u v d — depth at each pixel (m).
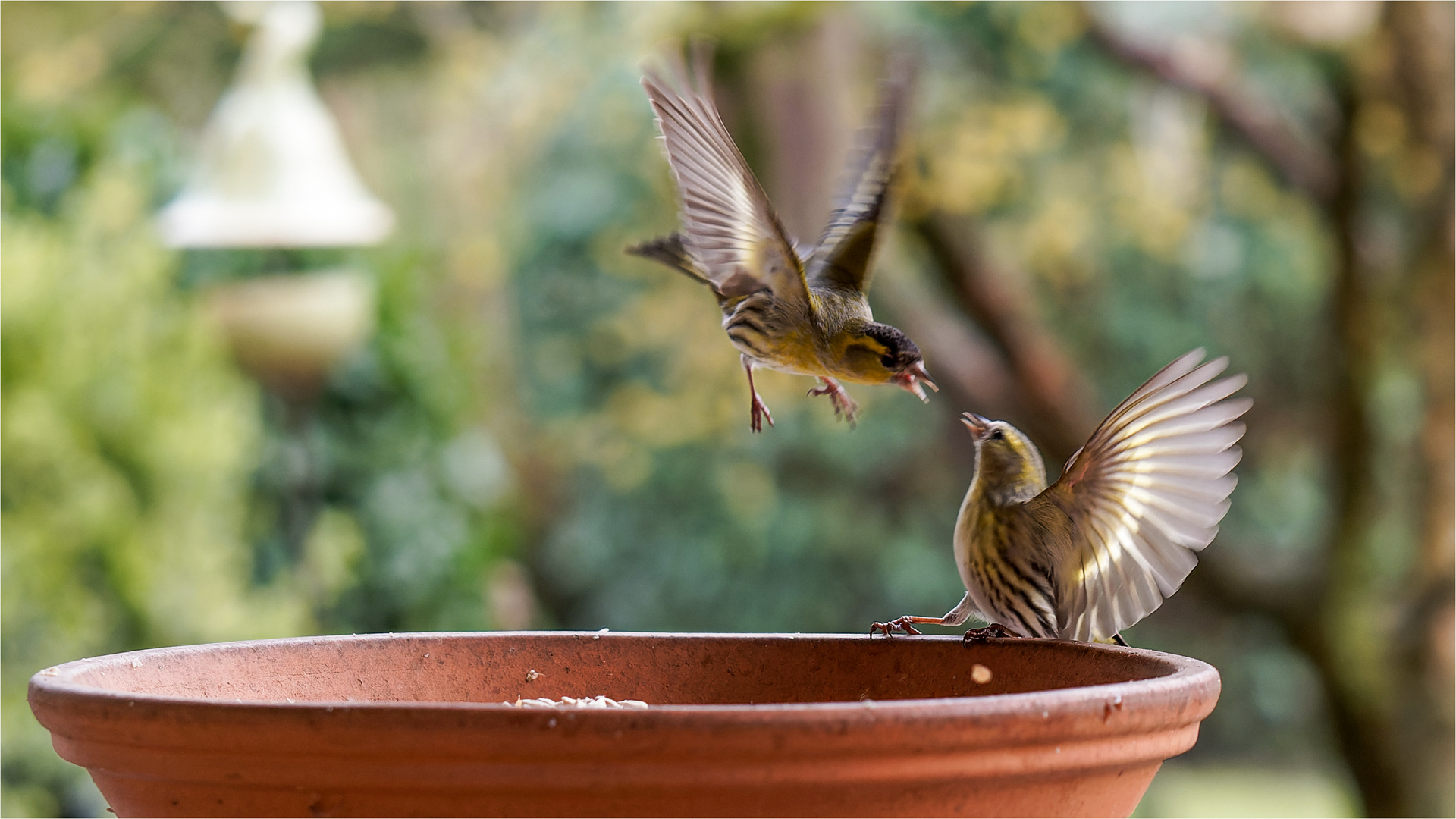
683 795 2.04
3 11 13.25
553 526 17.38
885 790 2.09
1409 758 11.19
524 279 16.97
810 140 9.59
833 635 3.31
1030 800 2.23
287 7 9.01
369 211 9.21
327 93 16.05
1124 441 2.98
